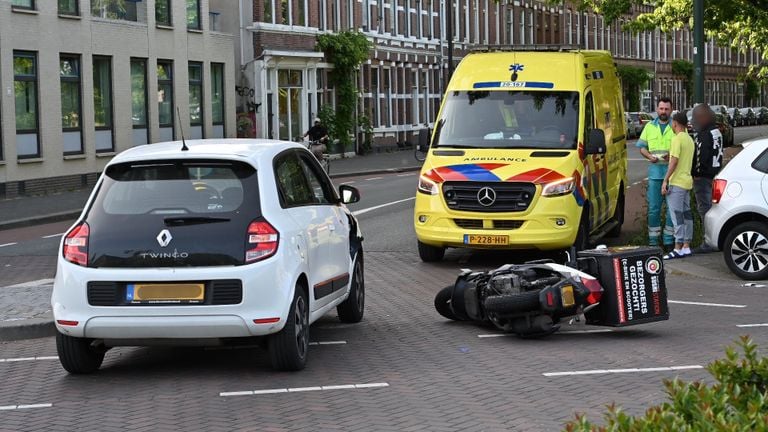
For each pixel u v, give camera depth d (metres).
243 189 9.38
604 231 19.80
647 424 4.29
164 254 9.09
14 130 32.47
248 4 47.09
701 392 4.57
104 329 9.11
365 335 11.34
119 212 9.32
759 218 15.05
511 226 16.08
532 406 8.23
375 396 8.63
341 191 11.72
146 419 8.06
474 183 16.16
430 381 9.14
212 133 43.97
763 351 10.06
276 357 9.42
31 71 33.53
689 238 16.55
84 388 9.19
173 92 41.03
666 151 17.14
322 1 52.41
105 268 9.13
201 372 9.70
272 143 10.27
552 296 10.62
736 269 15.01
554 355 10.15
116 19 37.69
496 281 11.13
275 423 7.86
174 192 9.36
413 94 63.31
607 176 18.80
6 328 11.54
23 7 33.19
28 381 9.53
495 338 11.09
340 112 53.12
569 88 17.28
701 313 12.41
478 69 17.78
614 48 94.94
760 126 92.44
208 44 43.28
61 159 34.66
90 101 36.06
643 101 99.12
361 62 53.78
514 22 76.19
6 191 32.22
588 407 8.17
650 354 10.11
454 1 67.12
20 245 21.41
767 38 43.62
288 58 48.62
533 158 16.36
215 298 9.05
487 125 17.08
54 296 9.31
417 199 16.64
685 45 110.56
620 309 10.88
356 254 11.94
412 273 16.17
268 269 9.10
